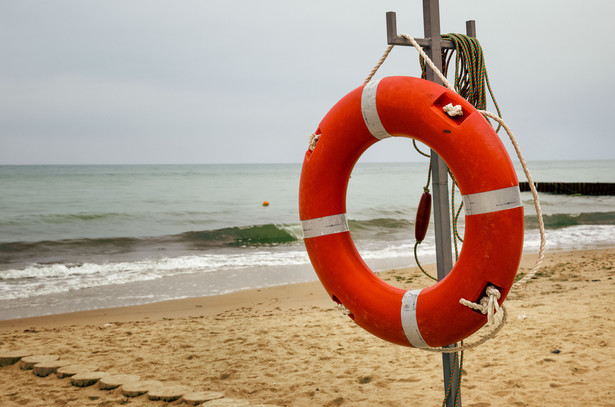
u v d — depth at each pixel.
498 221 1.99
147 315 7.36
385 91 2.20
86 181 51.03
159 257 12.97
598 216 20.48
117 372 4.54
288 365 4.60
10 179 53.28
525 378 3.86
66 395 4.00
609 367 3.92
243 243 15.68
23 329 6.56
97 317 7.29
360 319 2.35
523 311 5.79
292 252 13.75
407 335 2.23
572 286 7.65
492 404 3.48
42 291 9.18
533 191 2.14
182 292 9.05
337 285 2.38
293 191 42.00
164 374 4.47
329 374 4.32
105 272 10.96
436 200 2.57
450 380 2.64
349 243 2.43
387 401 3.70
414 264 11.23
